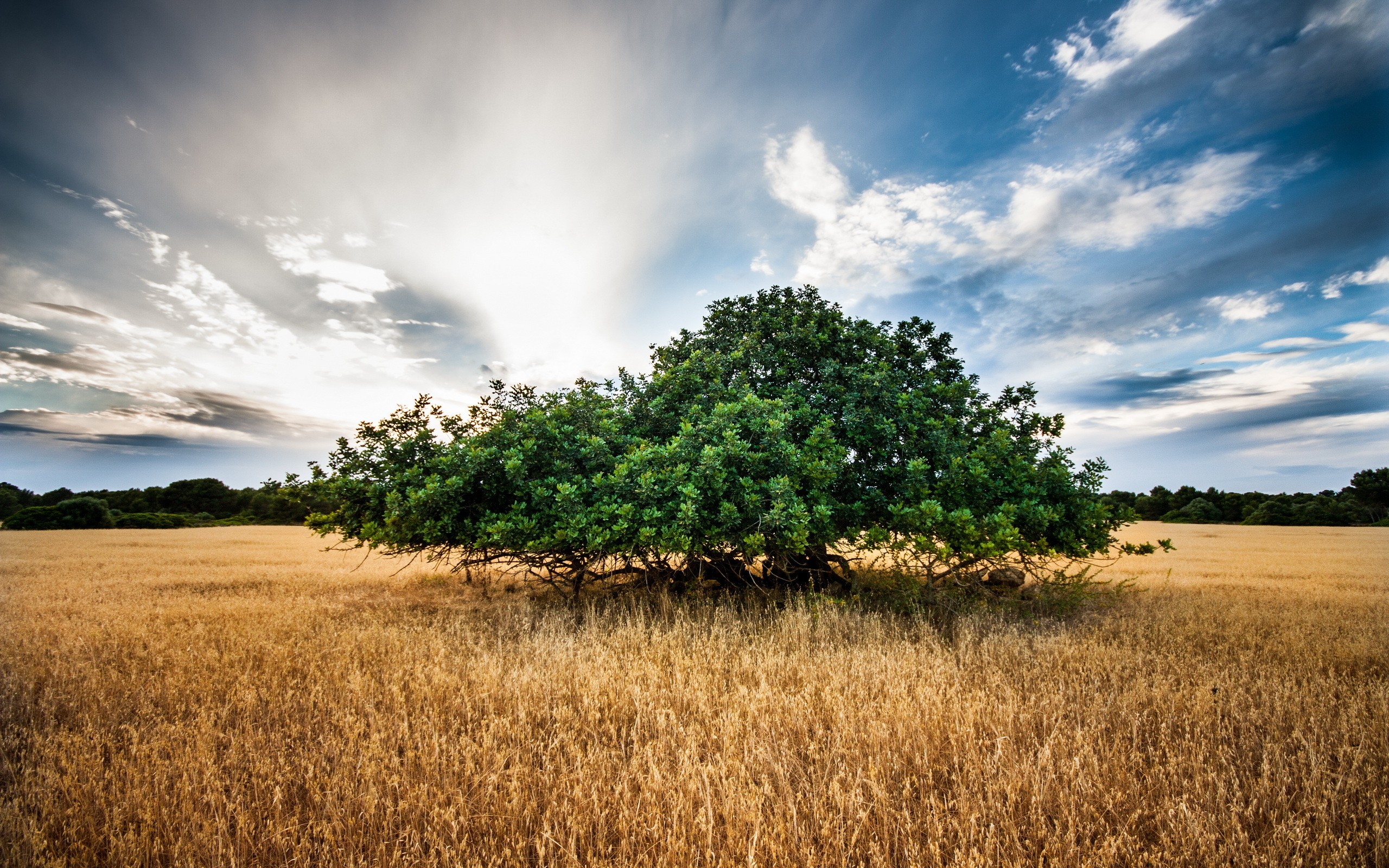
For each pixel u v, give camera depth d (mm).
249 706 4957
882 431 9453
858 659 5941
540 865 3010
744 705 4824
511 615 8867
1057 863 2947
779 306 11992
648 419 10328
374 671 6016
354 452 8953
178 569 17016
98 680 5711
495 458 8469
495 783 3689
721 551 9406
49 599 10867
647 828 3180
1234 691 5348
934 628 8117
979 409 10891
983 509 8703
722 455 7992
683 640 6984
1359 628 8320
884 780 3674
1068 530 8852
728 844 3072
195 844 3109
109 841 3289
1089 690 5406
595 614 8688
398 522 8227
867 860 3145
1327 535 44219
